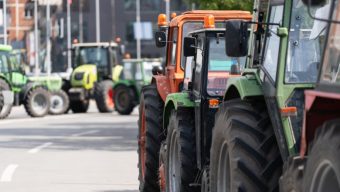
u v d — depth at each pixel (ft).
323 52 41.47
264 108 52.11
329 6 44.91
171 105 73.20
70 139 159.33
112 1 552.82
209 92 67.31
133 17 552.82
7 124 207.10
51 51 413.39
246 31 50.88
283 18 49.57
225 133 52.47
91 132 178.09
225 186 53.78
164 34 89.71
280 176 49.44
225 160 53.78
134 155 126.11
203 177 61.93
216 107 66.85
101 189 88.69
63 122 214.90
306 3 39.68
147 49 553.23
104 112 259.19
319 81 41.32
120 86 249.34
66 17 530.27
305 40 49.29
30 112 239.09
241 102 52.80
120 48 267.80
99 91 256.52
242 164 49.88
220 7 135.23
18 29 453.17
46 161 118.52
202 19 88.94
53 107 252.01
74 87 259.60
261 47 53.52
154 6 545.44
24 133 176.55
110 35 552.82
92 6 547.90
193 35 72.28
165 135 75.36
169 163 71.05
